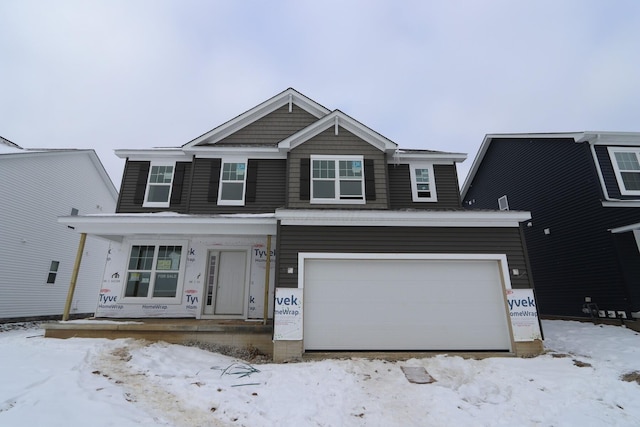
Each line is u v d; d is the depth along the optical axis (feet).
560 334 32.50
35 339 26.25
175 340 27.61
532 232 48.16
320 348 25.07
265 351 27.32
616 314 34.81
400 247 26.78
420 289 26.50
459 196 39.68
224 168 37.63
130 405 15.06
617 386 18.53
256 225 30.17
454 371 21.71
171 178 38.32
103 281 33.96
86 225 30.04
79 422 12.88
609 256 36.01
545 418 15.52
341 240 26.78
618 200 36.50
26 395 14.85
